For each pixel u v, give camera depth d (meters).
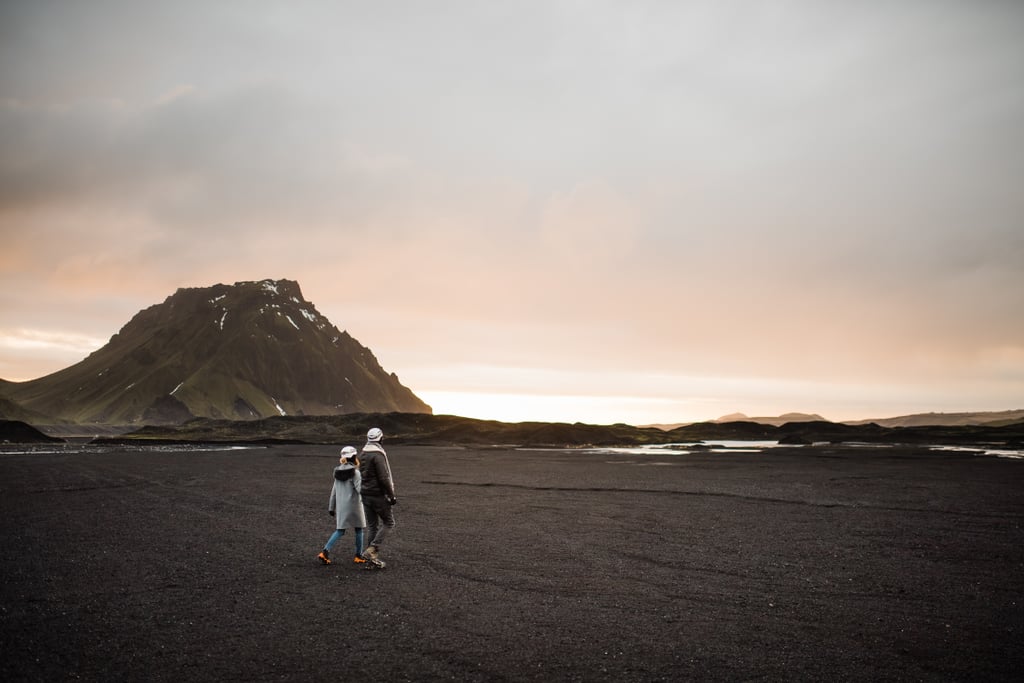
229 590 9.92
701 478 33.06
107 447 85.75
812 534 15.33
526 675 6.47
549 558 12.38
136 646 7.37
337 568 11.50
